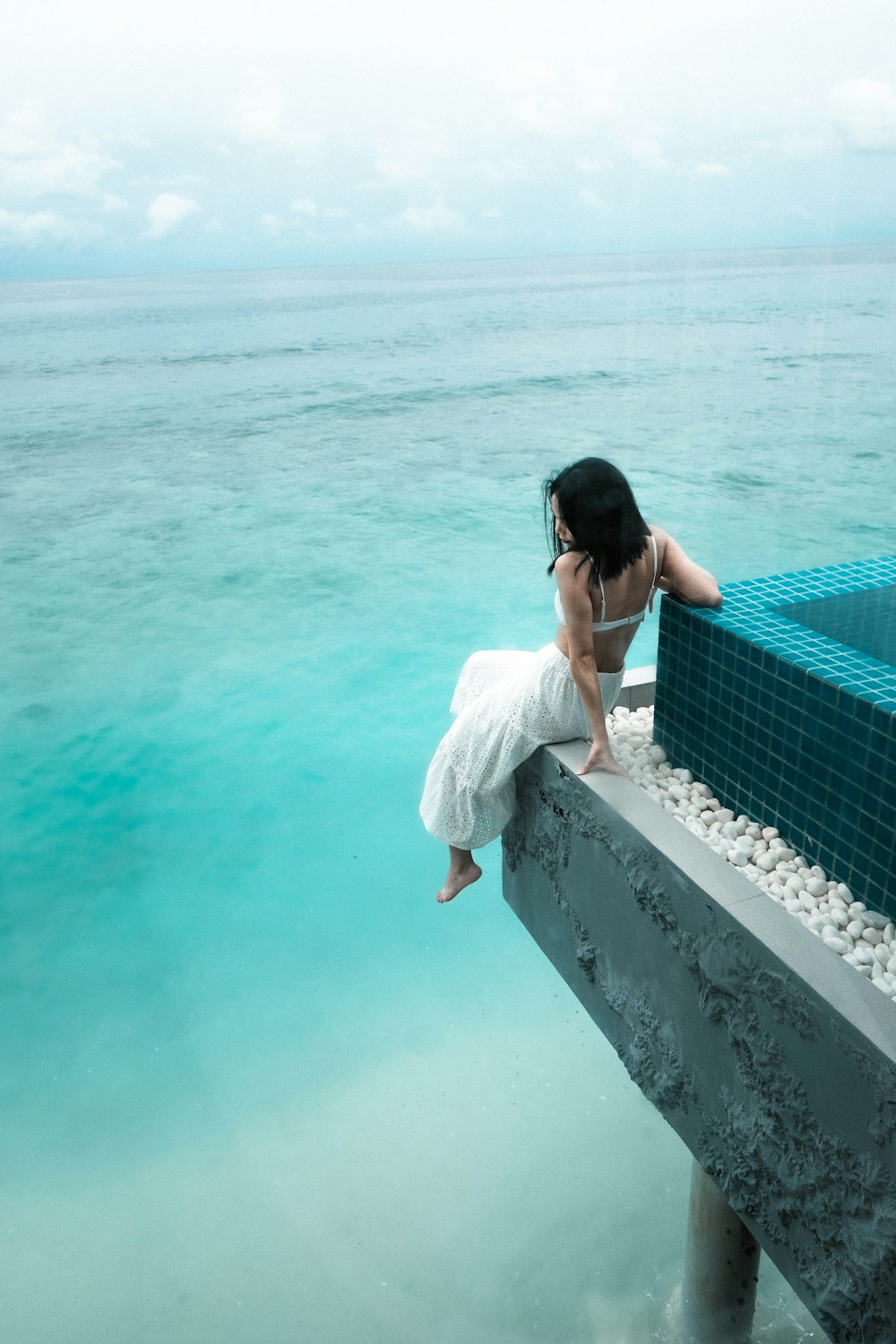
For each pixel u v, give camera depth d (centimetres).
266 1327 273
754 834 218
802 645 203
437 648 796
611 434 1564
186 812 567
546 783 228
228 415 1909
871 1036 130
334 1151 336
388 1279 286
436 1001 408
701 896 166
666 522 864
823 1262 151
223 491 1441
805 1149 151
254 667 769
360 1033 392
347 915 472
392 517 1266
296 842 533
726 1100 172
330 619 871
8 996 426
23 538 1197
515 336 2331
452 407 1889
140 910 480
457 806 248
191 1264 293
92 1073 378
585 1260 288
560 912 234
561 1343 263
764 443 1250
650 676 292
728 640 215
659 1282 282
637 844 187
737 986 160
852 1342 147
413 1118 346
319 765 614
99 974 434
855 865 187
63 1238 306
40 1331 276
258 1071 374
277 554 1095
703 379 1555
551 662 225
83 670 777
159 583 993
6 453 1684
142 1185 325
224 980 428
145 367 2222
